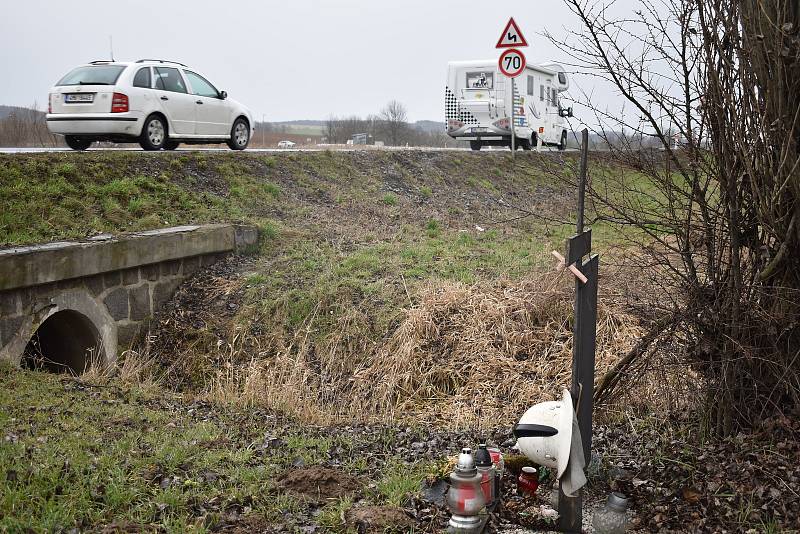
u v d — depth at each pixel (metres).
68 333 11.73
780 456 6.07
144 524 5.32
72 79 16.88
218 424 7.98
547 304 11.34
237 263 13.58
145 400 8.87
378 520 5.61
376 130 55.34
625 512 5.60
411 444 7.66
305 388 10.35
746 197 6.28
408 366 10.60
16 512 5.23
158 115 17.33
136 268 12.01
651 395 7.89
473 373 10.40
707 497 5.92
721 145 6.17
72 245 10.92
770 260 6.24
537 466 6.43
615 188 7.56
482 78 28.08
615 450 7.14
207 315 12.22
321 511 5.77
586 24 6.29
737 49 5.95
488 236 15.97
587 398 6.00
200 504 5.70
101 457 6.27
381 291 12.19
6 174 12.74
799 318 6.33
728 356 6.38
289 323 11.84
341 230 15.38
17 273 10.08
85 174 13.97
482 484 5.68
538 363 10.47
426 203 18.86
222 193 15.63
